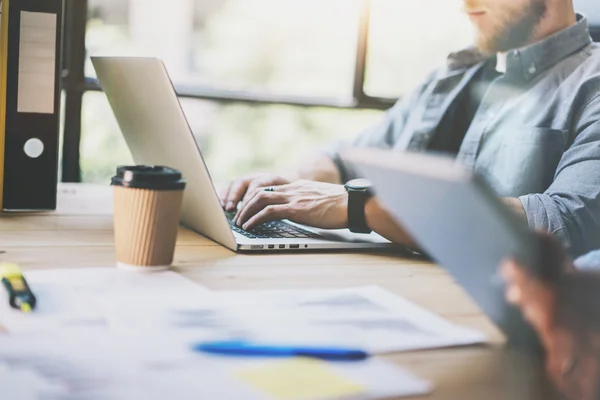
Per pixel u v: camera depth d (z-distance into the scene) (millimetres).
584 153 1563
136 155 1389
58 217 1314
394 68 2910
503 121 1938
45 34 1347
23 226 1213
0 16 1321
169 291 820
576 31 1896
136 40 2846
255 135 2875
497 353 656
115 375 554
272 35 3125
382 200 632
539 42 1907
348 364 605
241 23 3141
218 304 770
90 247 1064
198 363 587
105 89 1380
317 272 971
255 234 1176
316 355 618
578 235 1373
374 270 1001
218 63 3146
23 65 1336
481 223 534
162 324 689
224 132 2820
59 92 1366
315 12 2955
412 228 604
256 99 2771
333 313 755
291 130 2896
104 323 685
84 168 2553
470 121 2104
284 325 706
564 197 1410
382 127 2221
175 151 1138
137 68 1118
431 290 899
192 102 2709
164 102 1066
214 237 1152
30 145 1357
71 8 2441
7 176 1352
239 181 1444
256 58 3166
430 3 2895
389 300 822
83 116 2514
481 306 593
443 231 569
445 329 713
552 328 527
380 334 690
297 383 552
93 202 1504
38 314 703
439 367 614
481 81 2098
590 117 1740
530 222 1338
